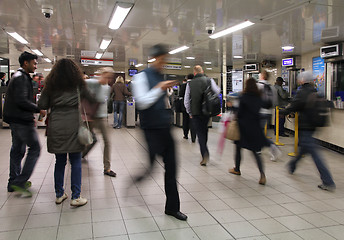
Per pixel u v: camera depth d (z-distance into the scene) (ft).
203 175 13.92
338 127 19.27
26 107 10.07
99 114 13.07
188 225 8.62
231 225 8.68
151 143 8.69
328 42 28.96
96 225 8.49
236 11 19.24
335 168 15.84
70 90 9.39
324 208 10.11
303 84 12.73
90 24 23.97
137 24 23.66
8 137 24.12
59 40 31.65
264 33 25.53
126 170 14.61
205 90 14.61
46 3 18.34
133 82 8.80
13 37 30.07
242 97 12.45
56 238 7.68
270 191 11.78
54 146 9.34
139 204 10.16
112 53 42.06
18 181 10.56
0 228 8.18
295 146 18.56
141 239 7.74
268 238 7.93
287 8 18.28
